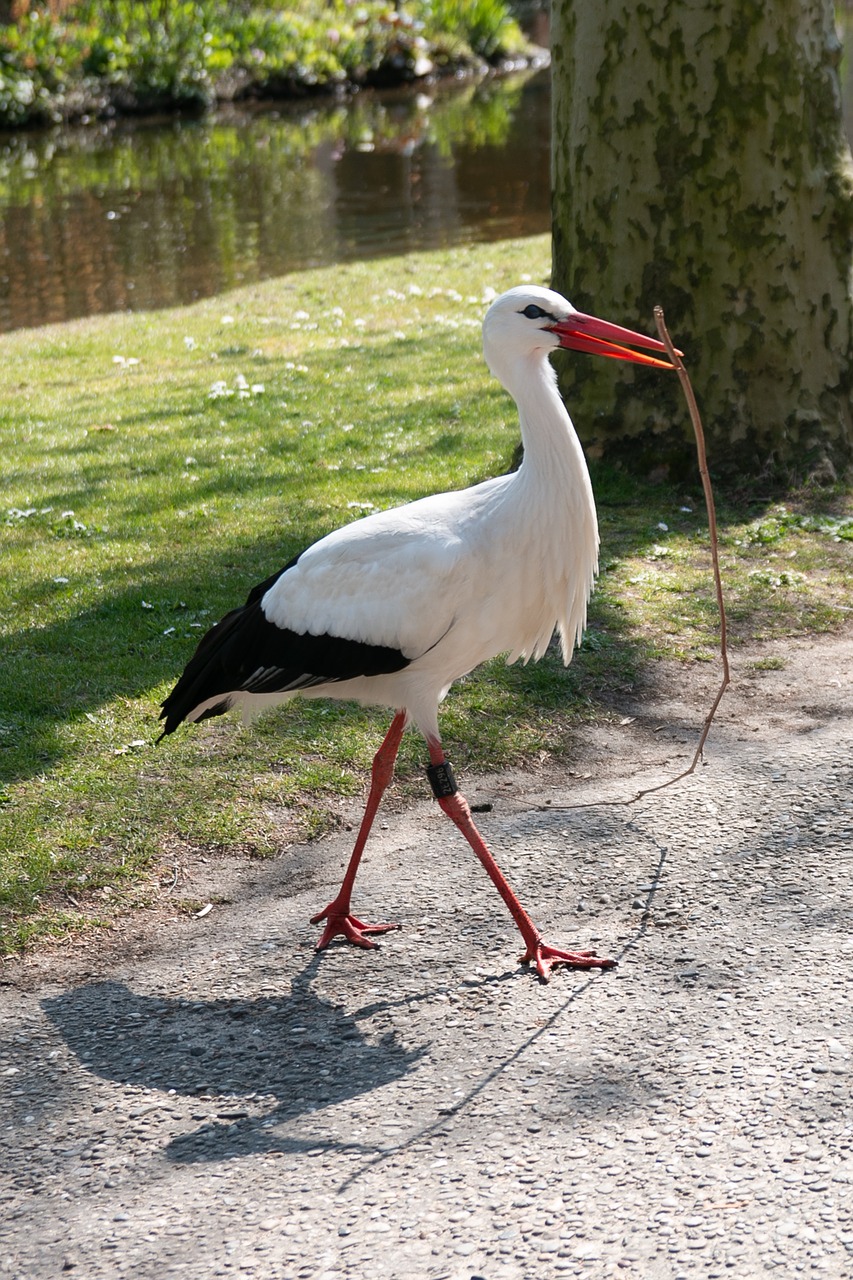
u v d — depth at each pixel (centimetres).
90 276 1673
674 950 402
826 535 739
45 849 471
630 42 758
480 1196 307
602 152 786
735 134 755
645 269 788
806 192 772
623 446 815
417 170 2323
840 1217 290
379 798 429
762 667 602
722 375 787
